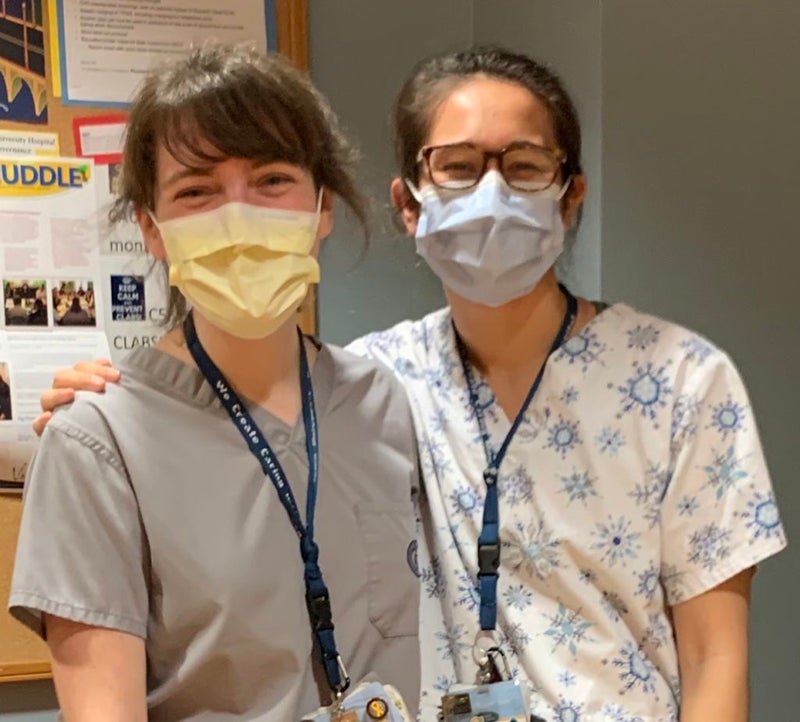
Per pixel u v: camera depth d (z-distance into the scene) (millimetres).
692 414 1164
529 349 1255
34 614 1010
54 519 999
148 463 1033
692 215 1631
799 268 1696
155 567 1012
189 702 1021
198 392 1091
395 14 1880
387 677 1085
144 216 1105
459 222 1200
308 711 1031
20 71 1663
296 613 1035
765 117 1663
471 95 1214
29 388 1678
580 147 1383
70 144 1688
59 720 1132
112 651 984
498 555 1166
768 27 1655
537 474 1191
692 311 1641
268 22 1765
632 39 1581
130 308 1716
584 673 1134
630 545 1156
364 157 1854
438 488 1211
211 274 1051
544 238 1229
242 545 1024
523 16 1772
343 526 1094
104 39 1696
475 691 1096
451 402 1249
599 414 1191
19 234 1670
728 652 1139
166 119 1024
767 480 1144
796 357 1708
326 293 1838
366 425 1179
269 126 1033
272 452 1084
